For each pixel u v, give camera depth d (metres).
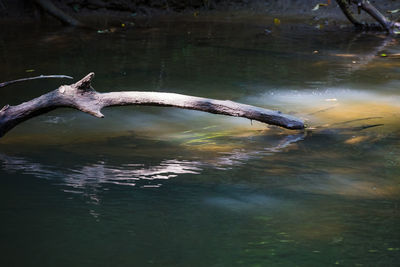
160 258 2.25
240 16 14.27
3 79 6.68
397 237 2.49
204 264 2.20
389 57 8.48
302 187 3.19
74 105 4.03
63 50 8.84
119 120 5.12
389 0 14.17
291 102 5.86
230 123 5.05
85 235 2.46
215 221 2.65
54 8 11.99
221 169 3.53
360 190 3.16
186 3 15.71
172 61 8.07
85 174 3.36
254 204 2.89
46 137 4.43
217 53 8.77
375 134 4.54
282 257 2.27
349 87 6.59
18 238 2.41
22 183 3.14
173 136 4.53
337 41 10.07
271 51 8.97
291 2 15.59
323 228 2.59
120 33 10.97
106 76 6.93
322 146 4.18
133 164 3.61
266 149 4.09
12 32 10.84
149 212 2.75
